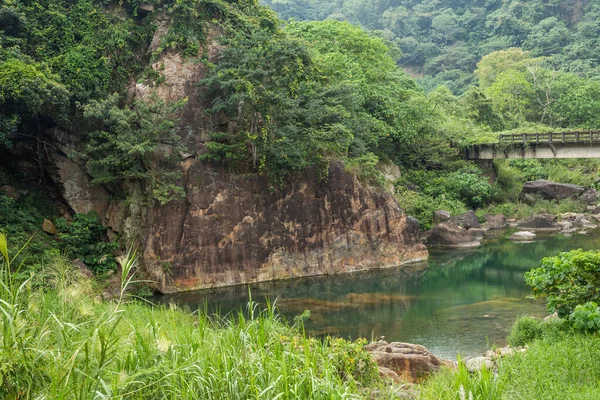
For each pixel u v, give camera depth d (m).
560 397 8.26
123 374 6.12
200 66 27.33
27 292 7.17
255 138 25.80
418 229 32.22
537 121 70.19
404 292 23.89
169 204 25.12
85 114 23.50
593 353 10.05
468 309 20.56
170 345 7.29
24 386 5.90
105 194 25.55
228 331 8.45
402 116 40.41
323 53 39.47
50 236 24.06
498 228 42.72
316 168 28.41
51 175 25.09
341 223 29.05
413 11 119.06
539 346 11.01
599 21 92.81
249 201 26.78
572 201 46.91
